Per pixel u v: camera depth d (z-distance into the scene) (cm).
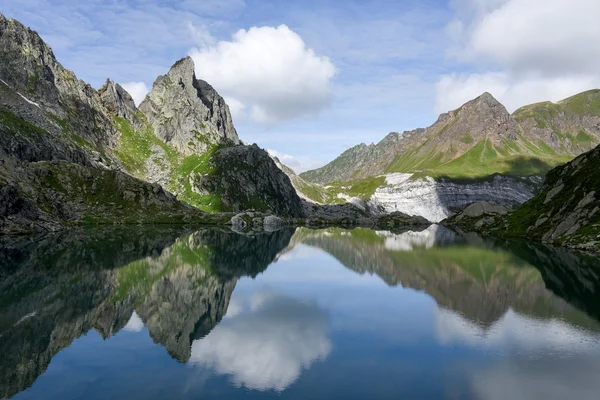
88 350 3297
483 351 3316
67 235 11650
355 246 11762
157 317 4247
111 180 19275
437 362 3088
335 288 5919
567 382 2747
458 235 15588
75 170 18550
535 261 7950
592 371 2903
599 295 5203
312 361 3125
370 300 5169
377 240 13775
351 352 3325
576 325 3962
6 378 2759
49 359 3100
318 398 2523
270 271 7388
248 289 5812
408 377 2820
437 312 4528
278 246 11619
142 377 2800
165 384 2695
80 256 7969
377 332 3847
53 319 4072
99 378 2780
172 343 3494
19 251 8338
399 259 8812
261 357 3197
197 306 4753
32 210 13388
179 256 8600
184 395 2547
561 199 12862
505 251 9688
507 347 3388
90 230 13538
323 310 4672
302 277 6800
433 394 2580
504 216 16625
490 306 4753
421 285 6062
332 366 3038
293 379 2784
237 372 2909
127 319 4159
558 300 4981
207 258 8581
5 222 11581
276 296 5388
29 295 4962
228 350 3359
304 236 15575
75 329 3797
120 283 5781
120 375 2830
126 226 15900
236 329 3928
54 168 17875
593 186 11431
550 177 15212
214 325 4053
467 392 2614
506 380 2769
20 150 18362
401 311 4606
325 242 13050
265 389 2628
